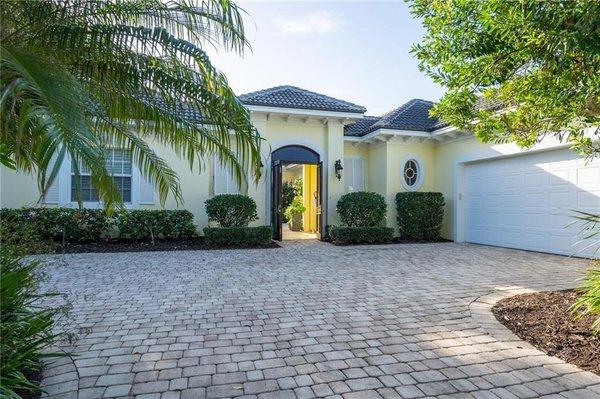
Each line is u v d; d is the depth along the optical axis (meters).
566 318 4.23
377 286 6.09
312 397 2.71
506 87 4.11
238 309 4.84
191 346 3.64
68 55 3.26
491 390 2.79
